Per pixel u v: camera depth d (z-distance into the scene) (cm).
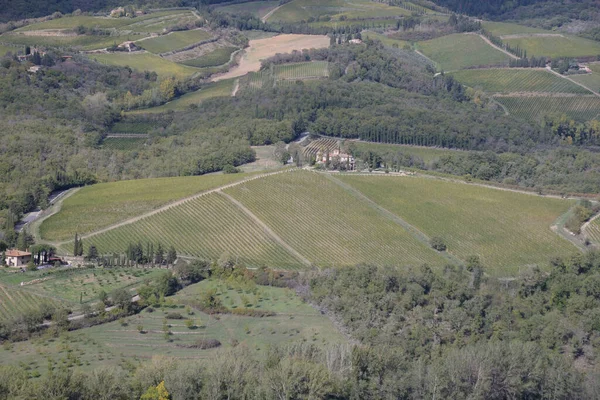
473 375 16962
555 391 17050
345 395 16325
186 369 15925
